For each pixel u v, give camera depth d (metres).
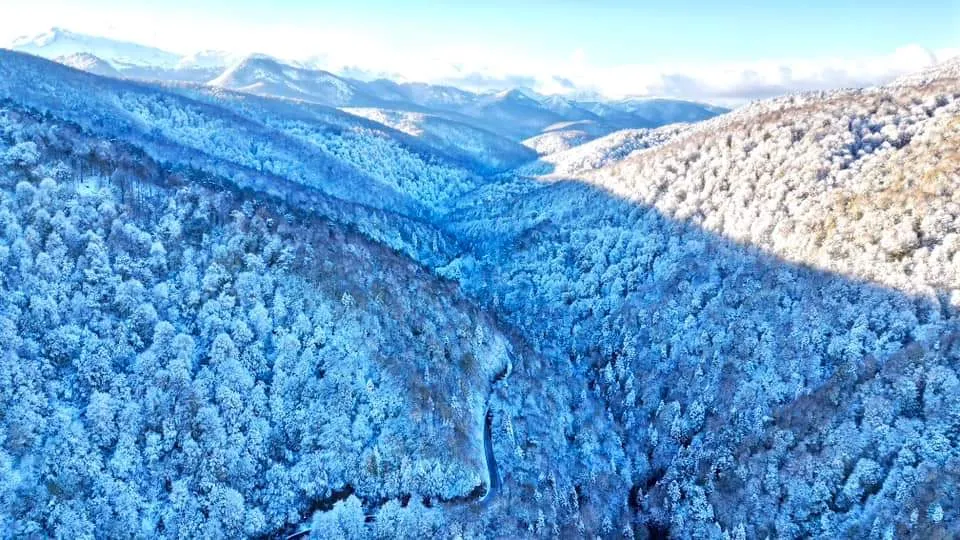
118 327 105.19
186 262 117.94
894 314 120.19
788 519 107.69
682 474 127.50
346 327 120.06
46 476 89.31
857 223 138.12
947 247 118.94
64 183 117.50
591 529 117.94
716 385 138.75
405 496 107.00
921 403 105.75
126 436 95.62
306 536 99.56
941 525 92.12
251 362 110.38
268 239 126.50
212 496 96.12
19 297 100.62
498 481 115.81
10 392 92.12
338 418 109.31
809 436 114.06
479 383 131.62
